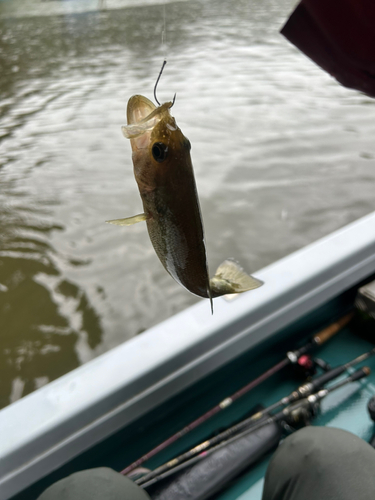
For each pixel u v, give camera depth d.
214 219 5.45
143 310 4.16
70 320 4.07
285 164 6.60
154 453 1.66
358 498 1.01
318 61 1.43
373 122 7.82
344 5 1.31
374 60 1.33
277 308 1.84
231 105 8.59
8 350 3.79
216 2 17.02
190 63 11.00
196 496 1.51
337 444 1.16
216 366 1.73
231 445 1.65
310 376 1.98
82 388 1.52
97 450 1.66
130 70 10.66
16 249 4.93
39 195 5.99
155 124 0.63
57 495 1.09
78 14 15.62
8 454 1.35
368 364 2.09
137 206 5.77
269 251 4.97
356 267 2.05
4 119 8.37
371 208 5.57
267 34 12.93
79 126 7.97
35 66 11.16
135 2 16.88
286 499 1.12
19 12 16.08
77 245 5.00
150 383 1.58
